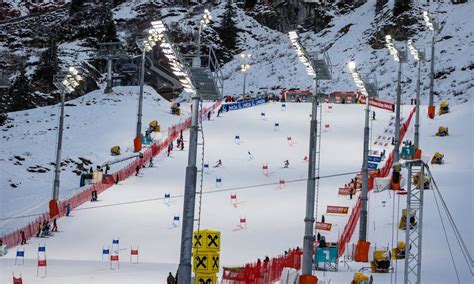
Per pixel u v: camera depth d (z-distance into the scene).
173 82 121.62
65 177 69.31
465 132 78.88
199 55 24.33
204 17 77.56
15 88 109.75
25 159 72.75
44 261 37.41
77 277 35.88
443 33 130.50
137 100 101.31
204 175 64.38
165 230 50.19
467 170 62.47
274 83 133.25
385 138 79.25
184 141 77.12
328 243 39.59
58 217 53.28
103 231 50.09
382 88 120.00
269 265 36.00
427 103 109.75
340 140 78.12
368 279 32.25
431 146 73.88
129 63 116.69
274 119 89.19
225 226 50.41
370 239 45.12
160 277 36.28
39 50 135.88
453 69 118.25
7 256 44.00
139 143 74.62
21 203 61.28
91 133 82.50
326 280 34.47
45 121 89.06
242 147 74.81
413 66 123.62
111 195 58.25
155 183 62.06
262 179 63.44
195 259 23.72
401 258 40.59
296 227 50.03
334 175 64.12
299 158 71.19
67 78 56.56
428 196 53.94
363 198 40.22
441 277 35.69
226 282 33.16
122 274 37.09
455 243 42.75
